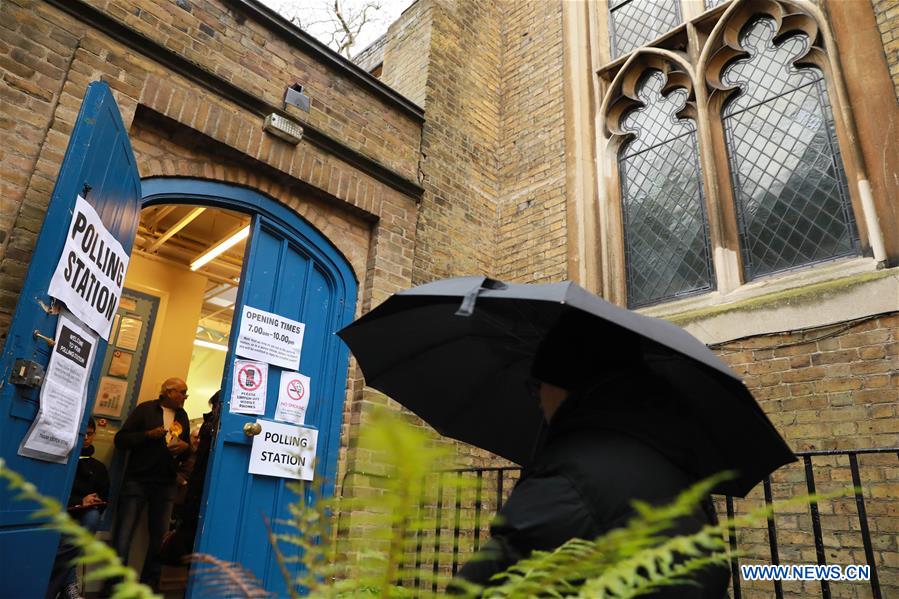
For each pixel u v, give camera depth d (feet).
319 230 15.71
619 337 4.17
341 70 16.78
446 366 6.88
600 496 3.23
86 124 9.67
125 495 15.96
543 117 21.22
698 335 14.83
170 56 13.12
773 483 12.67
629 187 19.16
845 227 14.21
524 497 3.36
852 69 14.57
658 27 20.21
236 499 12.84
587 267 18.17
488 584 3.07
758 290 14.80
